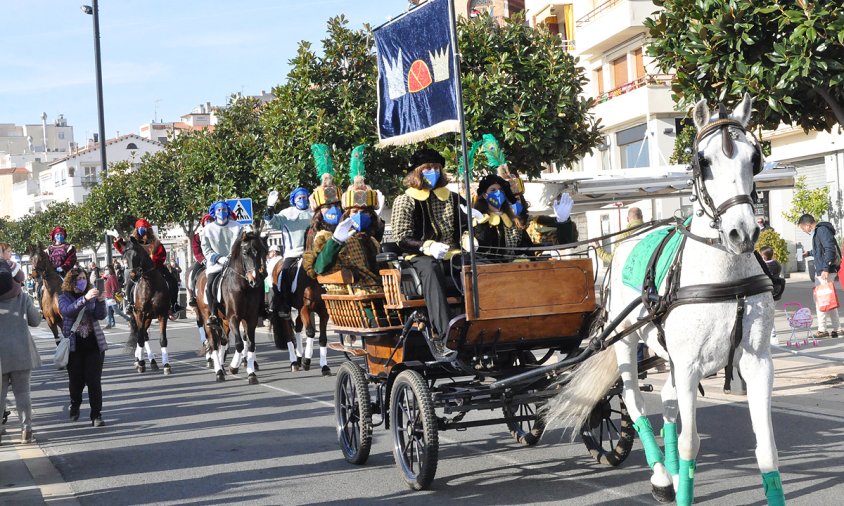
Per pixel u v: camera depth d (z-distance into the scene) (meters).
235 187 30.47
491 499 7.09
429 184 8.02
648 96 30.11
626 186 16.14
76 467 9.24
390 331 8.00
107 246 33.00
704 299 5.61
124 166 48.28
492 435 9.61
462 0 42.38
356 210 9.01
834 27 9.46
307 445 9.66
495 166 9.05
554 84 19.11
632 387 6.89
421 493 7.41
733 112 5.64
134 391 15.08
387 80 8.38
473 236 7.59
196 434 10.68
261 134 30.64
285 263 15.71
